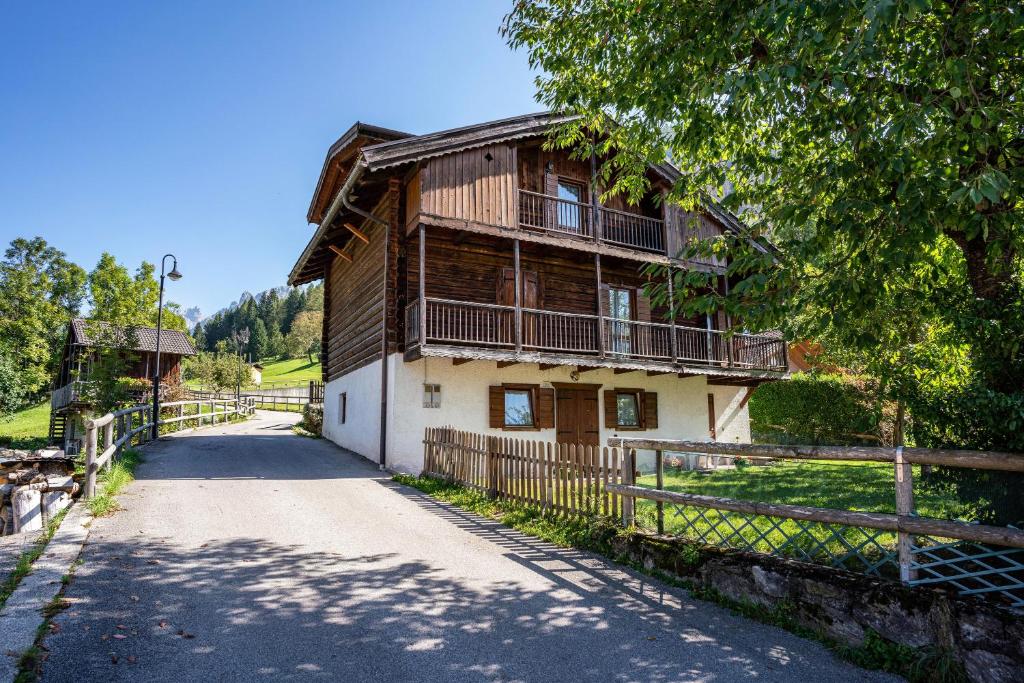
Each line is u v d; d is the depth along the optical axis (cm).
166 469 1139
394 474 1198
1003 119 442
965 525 387
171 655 399
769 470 1322
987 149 445
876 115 481
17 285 4319
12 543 625
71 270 5022
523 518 785
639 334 1582
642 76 712
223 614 470
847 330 529
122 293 4225
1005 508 404
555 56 845
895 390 507
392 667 393
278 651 411
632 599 521
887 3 340
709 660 409
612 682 379
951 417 448
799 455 481
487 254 1484
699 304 523
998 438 422
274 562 600
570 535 699
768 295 509
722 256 570
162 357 3431
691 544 561
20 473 740
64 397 2342
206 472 1130
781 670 396
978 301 447
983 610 366
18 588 494
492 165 1361
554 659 409
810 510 474
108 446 954
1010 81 475
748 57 597
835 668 399
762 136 721
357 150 1509
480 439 970
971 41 439
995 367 435
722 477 1192
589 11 793
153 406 1758
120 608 470
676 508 608
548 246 1462
